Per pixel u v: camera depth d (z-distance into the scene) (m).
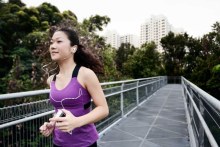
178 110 9.63
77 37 1.76
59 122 1.49
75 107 1.68
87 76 1.67
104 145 5.13
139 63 33.47
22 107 2.78
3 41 16.06
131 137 5.72
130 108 8.97
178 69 46.34
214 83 27.16
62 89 1.68
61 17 17.97
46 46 9.44
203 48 47.72
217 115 2.02
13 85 9.23
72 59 1.75
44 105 3.19
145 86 12.74
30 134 2.94
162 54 49.03
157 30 81.62
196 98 4.28
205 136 2.99
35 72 9.60
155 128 6.60
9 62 15.41
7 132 2.58
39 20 17.25
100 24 19.12
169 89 23.11
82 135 1.71
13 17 16.20
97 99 1.68
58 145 1.74
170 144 5.22
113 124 6.65
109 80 12.44
